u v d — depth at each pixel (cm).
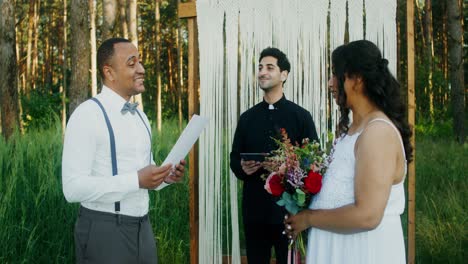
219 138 342
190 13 344
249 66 341
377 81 167
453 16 959
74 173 214
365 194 158
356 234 175
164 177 219
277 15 338
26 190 363
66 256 371
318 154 201
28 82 1714
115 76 229
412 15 318
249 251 308
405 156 171
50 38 2262
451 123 1090
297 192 185
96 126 220
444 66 1748
